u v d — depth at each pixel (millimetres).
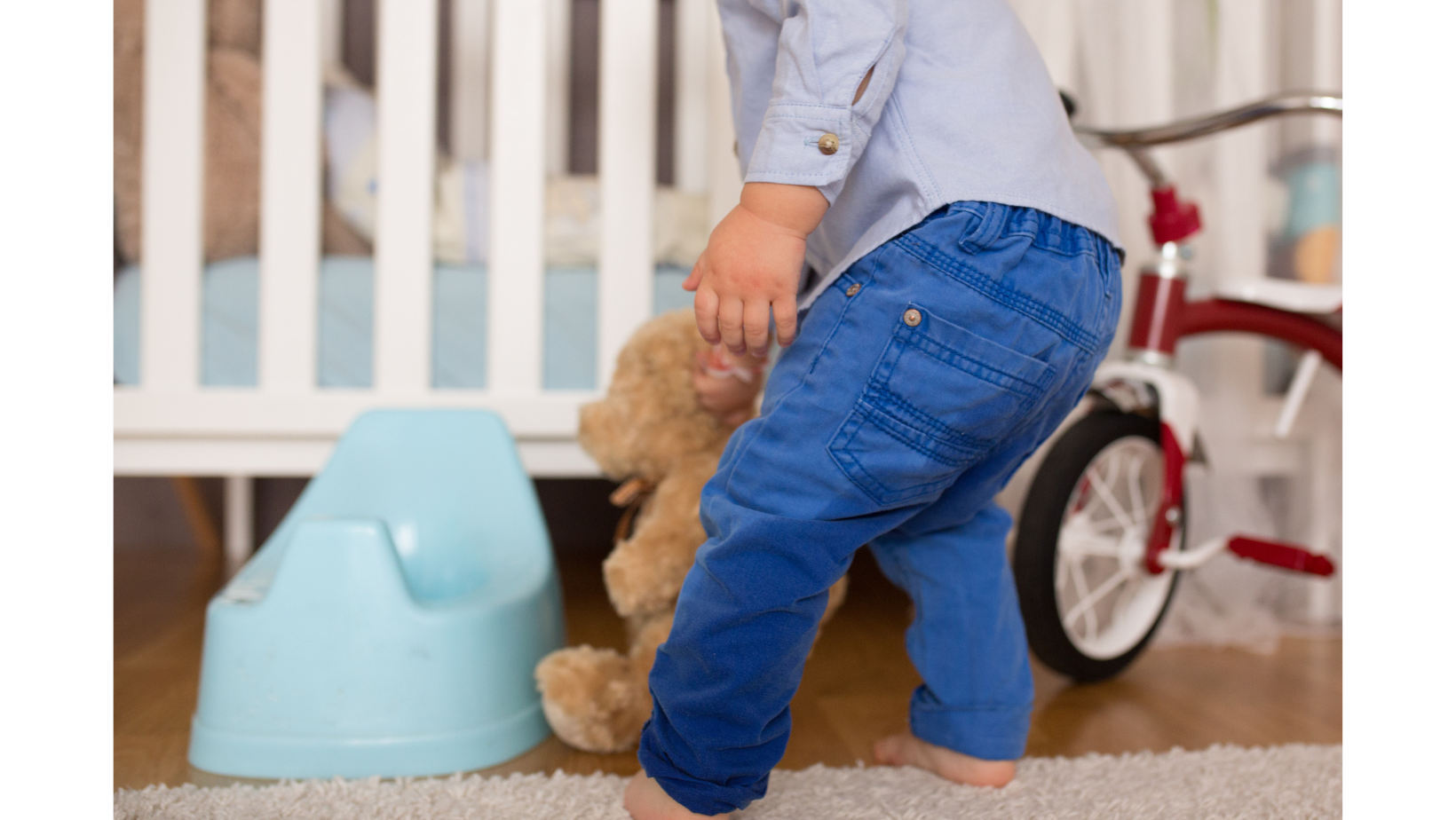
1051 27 1387
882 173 631
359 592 821
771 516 617
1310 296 1165
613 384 967
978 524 789
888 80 601
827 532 621
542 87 1350
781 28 659
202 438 1336
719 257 608
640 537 879
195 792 752
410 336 1338
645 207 1364
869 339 609
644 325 977
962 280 600
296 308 1326
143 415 1304
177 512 1943
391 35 1321
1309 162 1460
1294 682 1152
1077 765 834
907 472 618
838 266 645
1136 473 1257
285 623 818
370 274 1366
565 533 2045
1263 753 871
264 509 1964
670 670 649
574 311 1394
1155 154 1412
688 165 1984
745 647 618
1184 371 1399
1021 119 651
